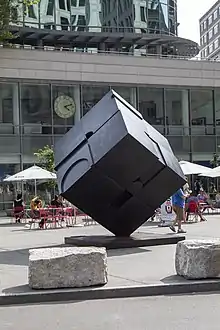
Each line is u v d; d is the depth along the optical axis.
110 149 13.65
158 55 42.91
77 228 23.05
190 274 9.58
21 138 36.59
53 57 37.53
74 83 38.09
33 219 25.23
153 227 21.92
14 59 36.66
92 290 8.98
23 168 36.47
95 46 44.91
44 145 37.06
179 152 40.25
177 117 40.50
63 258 9.20
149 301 8.62
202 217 25.16
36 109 37.12
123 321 7.37
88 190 14.09
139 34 44.41
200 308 8.02
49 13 42.31
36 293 8.84
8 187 35.69
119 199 14.48
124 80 39.16
